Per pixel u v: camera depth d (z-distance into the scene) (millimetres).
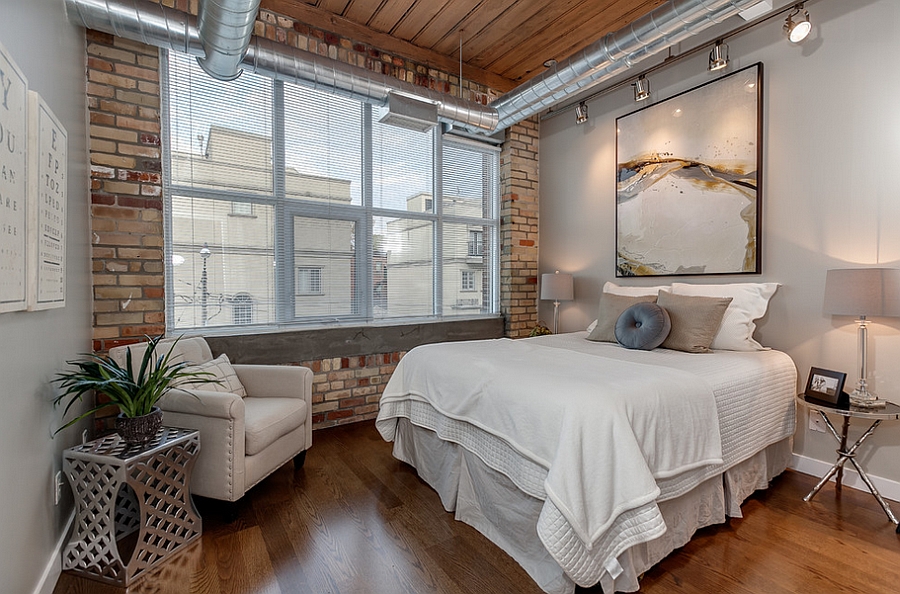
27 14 1454
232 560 1749
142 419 1742
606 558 1479
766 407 2195
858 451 2359
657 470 1607
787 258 2625
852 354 2367
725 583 1609
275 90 3180
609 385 1690
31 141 1374
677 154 3184
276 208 3197
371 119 3631
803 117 2549
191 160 2869
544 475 1591
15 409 1287
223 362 2574
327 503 2213
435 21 3223
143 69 2594
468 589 1594
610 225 3736
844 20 2381
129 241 2561
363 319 3629
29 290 1358
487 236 4418
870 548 1817
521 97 3354
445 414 2154
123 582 1604
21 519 1327
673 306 2775
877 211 2271
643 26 2494
